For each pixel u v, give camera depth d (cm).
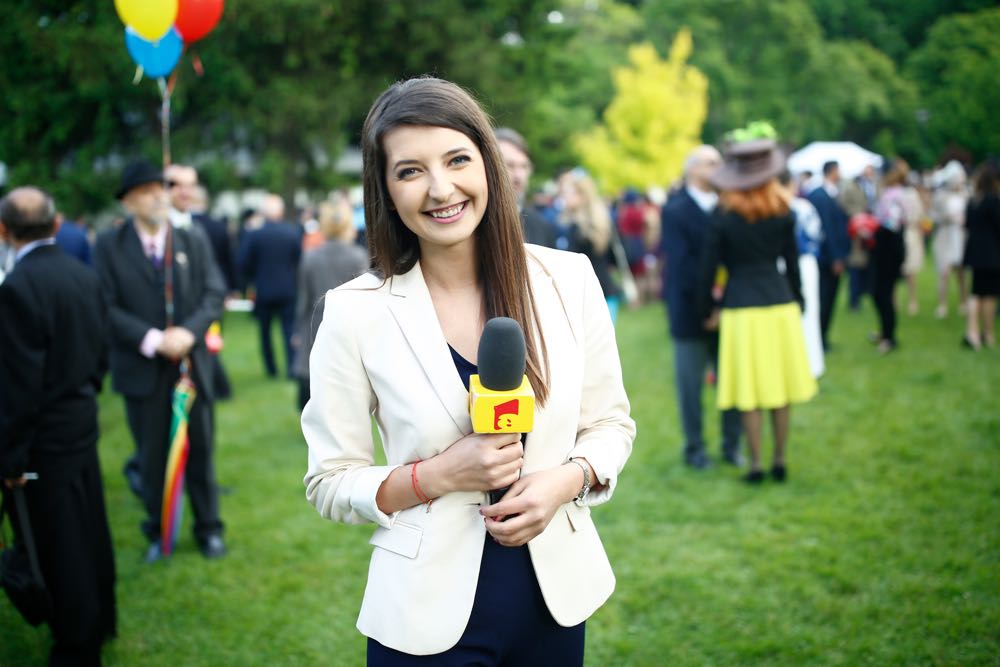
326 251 590
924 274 1522
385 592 157
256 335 1174
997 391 660
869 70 3703
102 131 1527
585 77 3259
